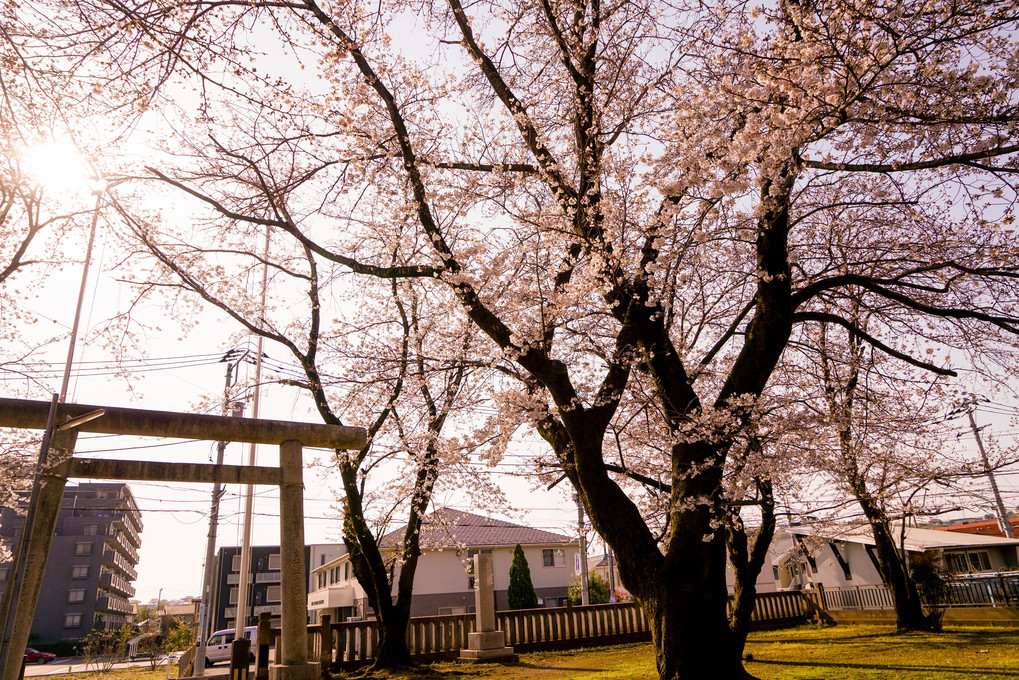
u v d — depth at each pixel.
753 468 8.23
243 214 8.70
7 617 6.05
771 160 5.62
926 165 5.91
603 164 7.08
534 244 7.93
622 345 7.80
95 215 7.99
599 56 8.22
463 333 9.27
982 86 5.20
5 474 8.43
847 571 21.11
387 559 12.45
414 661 12.14
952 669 7.01
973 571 19.44
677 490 6.92
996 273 6.92
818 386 9.86
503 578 30.42
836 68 5.23
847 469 9.51
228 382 14.85
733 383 7.22
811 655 9.49
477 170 8.55
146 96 5.73
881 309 9.34
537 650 13.38
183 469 8.27
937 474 9.25
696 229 6.68
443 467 10.70
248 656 9.07
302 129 7.11
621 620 14.61
